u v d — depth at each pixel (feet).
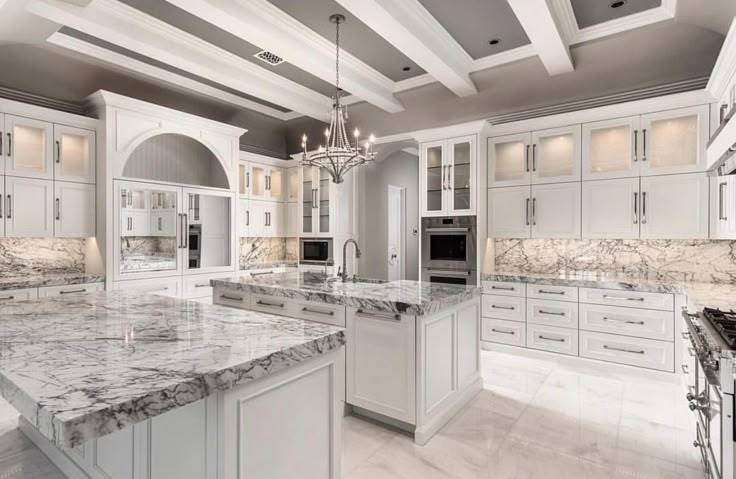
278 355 4.41
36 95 13.19
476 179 14.76
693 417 9.19
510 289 13.99
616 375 11.93
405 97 16.48
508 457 7.59
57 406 2.99
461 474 7.06
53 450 7.13
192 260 15.83
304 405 4.91
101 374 3.69
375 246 21.67
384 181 22.56
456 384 9.39
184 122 15.66
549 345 13.23
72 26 10.53
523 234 14.48
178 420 4.46
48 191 12.73
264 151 20.61
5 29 10.68
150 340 4.85
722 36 10.85
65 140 13.28
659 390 10.78
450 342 9.20
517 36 12.40
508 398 10.26
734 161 6.24
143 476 5.00
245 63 14.16
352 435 8.34
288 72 14.99
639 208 12.38
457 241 15.20
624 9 10.93
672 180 11.87
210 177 16.93
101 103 13.58
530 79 14.15
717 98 10.89
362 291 9.39
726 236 10.36
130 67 13.87
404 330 8.16
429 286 10.32
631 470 7.18
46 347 4.55
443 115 16.63
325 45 12.73
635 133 12.44
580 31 12.00
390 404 8.39
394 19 10.18
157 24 11.62
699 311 7.69
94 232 13.75
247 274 18.52
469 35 12.32
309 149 20.75
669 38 11.51
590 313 12.48
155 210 14.75
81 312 6.56
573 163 13.48
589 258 14.30
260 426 4.35
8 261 12.94
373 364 8.63
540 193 14.11
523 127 14.38
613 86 13.19
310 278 12.04
